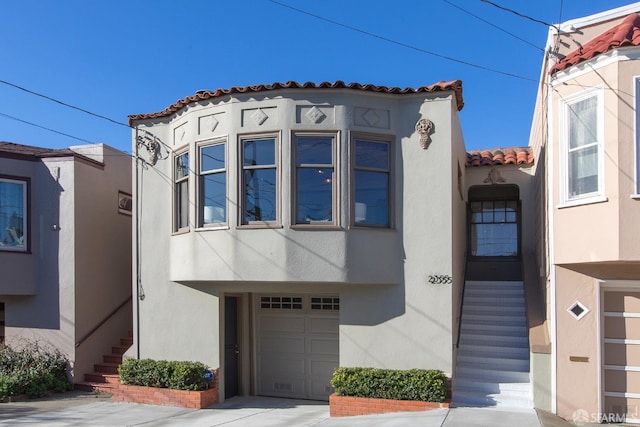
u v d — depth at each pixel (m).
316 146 10.66
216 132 11.18
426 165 10.73
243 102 10.91
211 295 11.95
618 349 9.48
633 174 8.56
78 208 14.20
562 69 9.60
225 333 12.45
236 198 10.79
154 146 12.70
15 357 13.43
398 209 10.80
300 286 11.17
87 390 13.48
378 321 10.72
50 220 14.22
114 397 12.20
